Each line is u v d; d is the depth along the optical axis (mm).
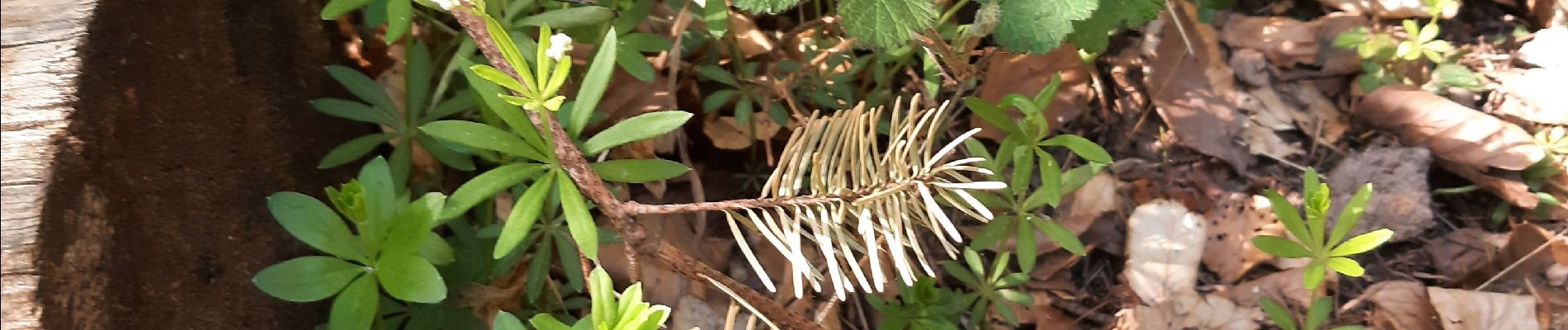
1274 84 650
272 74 435
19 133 338
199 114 393
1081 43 480
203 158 395
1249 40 665
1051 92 464
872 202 373
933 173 361
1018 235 486
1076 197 581
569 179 375
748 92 534
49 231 336
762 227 364
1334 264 451
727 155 579
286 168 444
